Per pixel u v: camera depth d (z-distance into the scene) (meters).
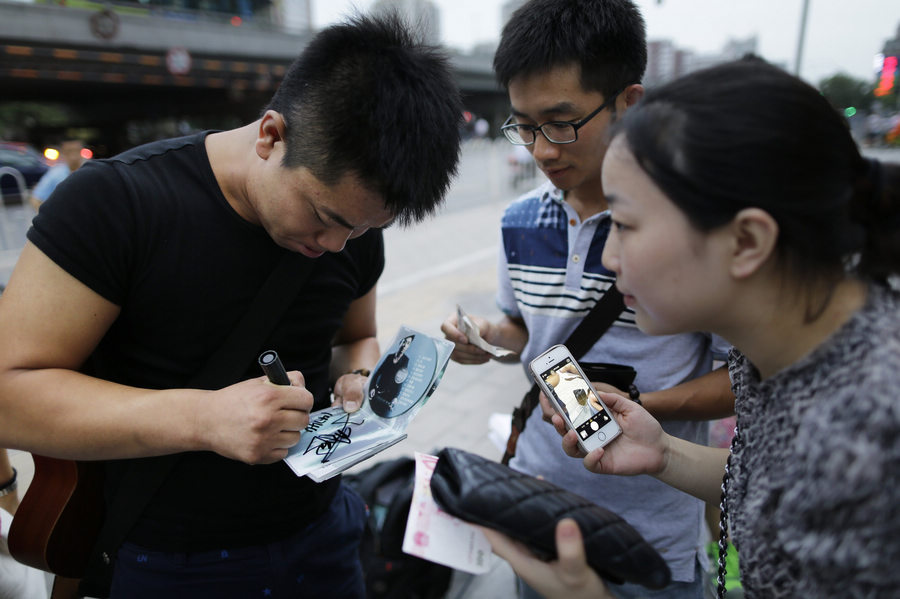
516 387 3.80
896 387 0.58
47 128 27.55
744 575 0.76
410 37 1.08
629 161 0.72
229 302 1.16
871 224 0.68
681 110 0.68
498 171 16.25
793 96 0.65
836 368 0.65
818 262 0.67
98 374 1.20
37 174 10.48
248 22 20.91
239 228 1.13
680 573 1.47
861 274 0.70
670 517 1.47
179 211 1.08
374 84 0.96
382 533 1.98
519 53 1.30
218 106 27.53
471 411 3.49
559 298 1.50
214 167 1.12
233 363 1.18
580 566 0.75
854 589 0.60
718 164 0.65
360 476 2.37
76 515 1.25
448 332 1.56
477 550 0.84
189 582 1.24
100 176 1.04
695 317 0.75
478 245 7.96
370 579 1.98
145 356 1.16
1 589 1.42
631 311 1.41
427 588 2.03
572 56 1.25
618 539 0.79
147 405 0.99
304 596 1.38
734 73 0.69
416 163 1.00
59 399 0.98
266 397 0.96
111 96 25.78
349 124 0.95
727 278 0.70
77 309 1.01
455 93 1.11
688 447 1.14
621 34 1.26
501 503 0.80
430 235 8.70
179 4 19.06
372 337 1.67
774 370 0.76
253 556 1.28
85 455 1.01
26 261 1.01
